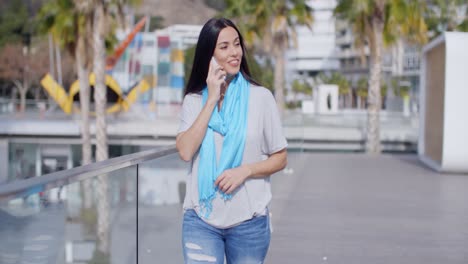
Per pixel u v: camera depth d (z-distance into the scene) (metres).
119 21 24.39
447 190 10.71
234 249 2.65
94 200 2.61
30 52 62.41
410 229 7.20
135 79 41.22
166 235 3.83
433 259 5.73
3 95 64.06
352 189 10.76
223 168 2.56
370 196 9.88
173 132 30.72
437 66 14.65
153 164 3.56
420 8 25.44
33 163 31.03
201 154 2.58
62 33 25.23
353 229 7.15
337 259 5.68
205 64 2.69
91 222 2.58
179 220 4.22
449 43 12.73
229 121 2.58
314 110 46.41
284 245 6.26
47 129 30.97
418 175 13.08
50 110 37.12
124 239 3.02
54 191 2.21
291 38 29.25
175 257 4.08
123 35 39.81
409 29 26.02
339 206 8.86
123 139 30.45
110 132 30.28
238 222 2.59
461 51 12.71
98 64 23.41
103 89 23.56
